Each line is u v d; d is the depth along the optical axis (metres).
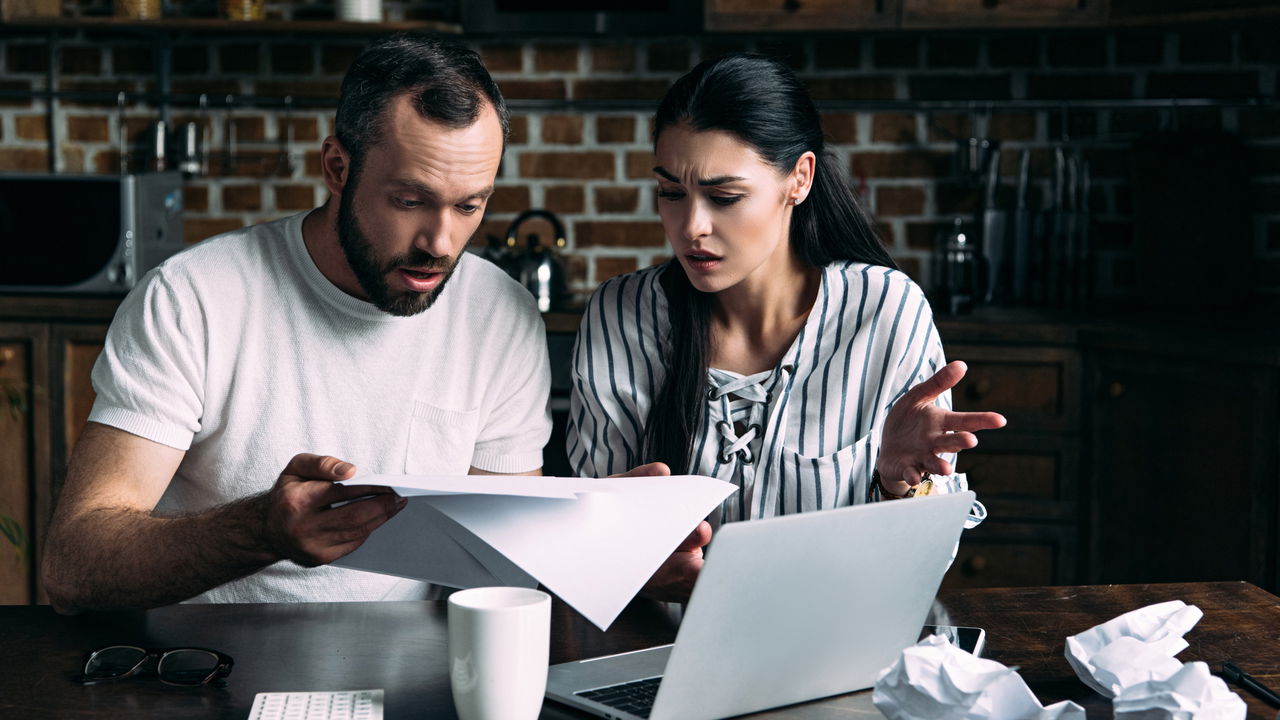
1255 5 2.61
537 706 0.94
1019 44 3.18
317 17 3.30
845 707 1.01
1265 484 2.36
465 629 0.91
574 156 3.30
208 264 1.44
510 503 1.04
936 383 1.29
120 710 0.98
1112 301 3.17
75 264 2.96
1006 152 3.21
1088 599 1.29
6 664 1.08
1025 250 3.14
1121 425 2.66
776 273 1.50
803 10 2.96
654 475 1.19
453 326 1.51
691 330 1.51
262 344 1.45
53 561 1.24
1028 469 2.76
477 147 1.28
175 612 1.22
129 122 3.36
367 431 1.48
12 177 2.93
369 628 1.18
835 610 0.97
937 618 1.22
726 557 0.87
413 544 1.19
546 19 3.10
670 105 1.36
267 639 1.15
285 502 1.06
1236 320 2.79
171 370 1.40
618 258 3.32
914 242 3.25
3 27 3.23
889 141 3.24
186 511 1.49
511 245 3.07
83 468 1.35
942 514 1.00
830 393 1.48
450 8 3.25
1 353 2.92
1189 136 3.00
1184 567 2.55
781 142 1.36
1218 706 0.88
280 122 3.34
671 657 0.90
